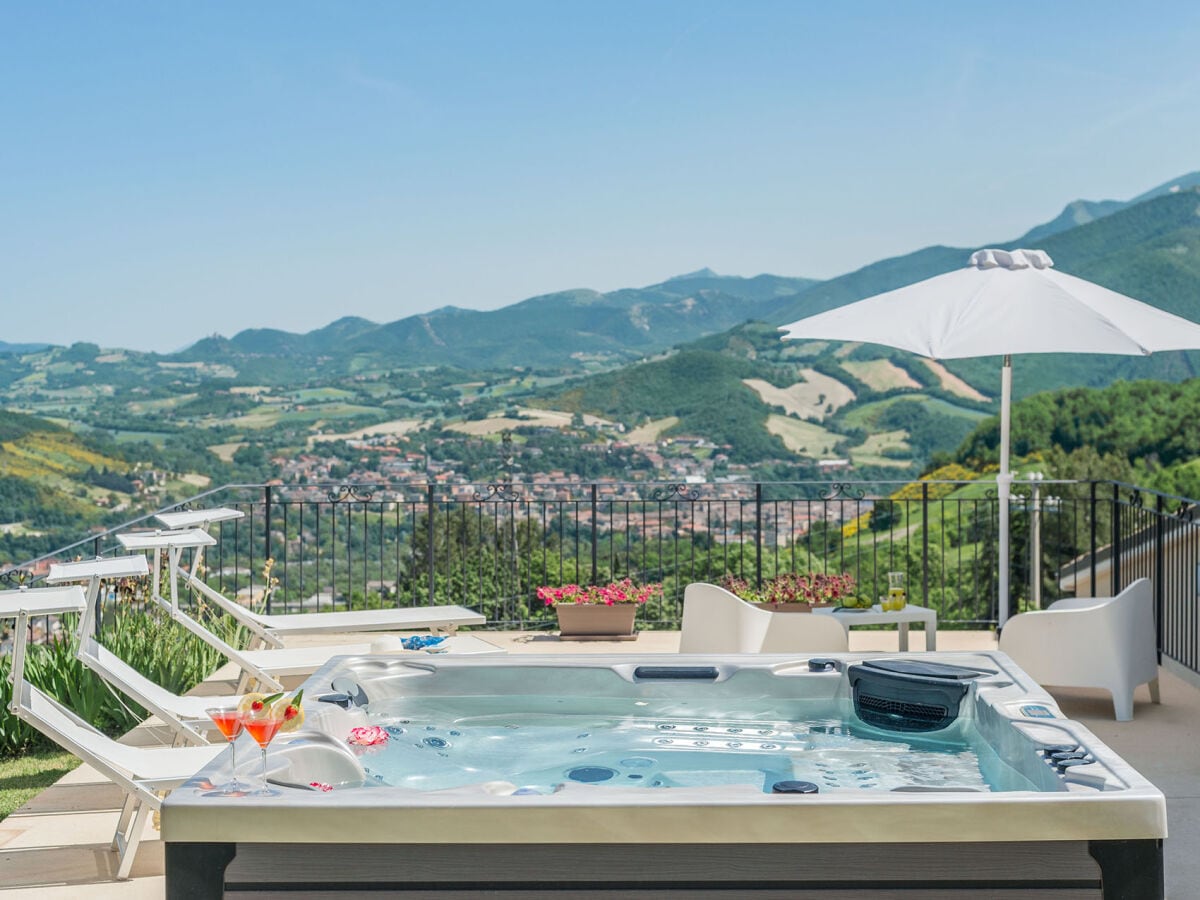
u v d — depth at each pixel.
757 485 7.71
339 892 2.54
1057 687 5.95
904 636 6.23
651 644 7.17
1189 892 3.26
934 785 3.49
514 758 3.88
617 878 2.51
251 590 7.43
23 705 3.42
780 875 2.50
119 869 3.52
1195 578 6.07
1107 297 6.01
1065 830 2.47
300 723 2.92
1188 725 5.10
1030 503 7.42
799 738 4.10
